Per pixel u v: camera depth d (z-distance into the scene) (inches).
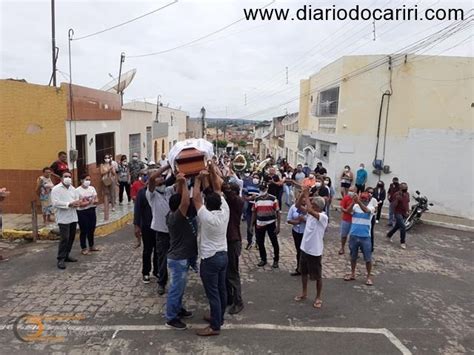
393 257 390.6
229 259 241.8
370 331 227.9
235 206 241.0
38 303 248.7
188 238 214.2
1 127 447.2
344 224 379.6
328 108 803.4
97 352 196.2
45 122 456.4
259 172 527.2
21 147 452.8
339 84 729.0
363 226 303.3
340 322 238.2
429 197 698.8
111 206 521.3
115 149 628.4
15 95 445.1
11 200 458.0
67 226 312.8
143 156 845.8
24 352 195.2
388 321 243.3
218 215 203.9
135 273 305.0
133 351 197.3
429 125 685.9
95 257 343.9
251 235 389.1
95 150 553.6
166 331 216.7
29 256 341.7
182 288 217.3
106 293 265.3
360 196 305.4
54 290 269.0
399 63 684.7
